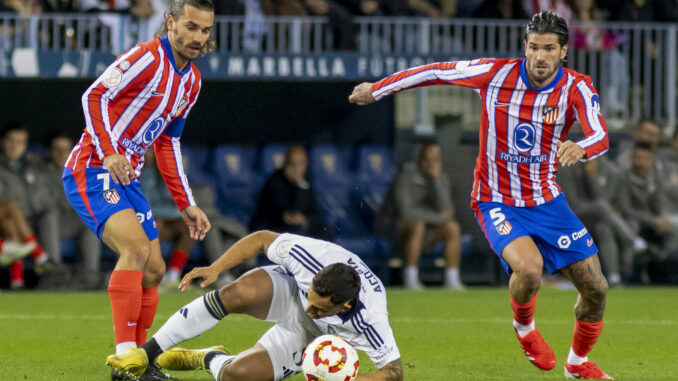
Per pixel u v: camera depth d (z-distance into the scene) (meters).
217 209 48.09
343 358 16.20
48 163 44.94
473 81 20.30
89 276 44.75
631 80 53.34
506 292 44.19
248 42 49.06
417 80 20.42
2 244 43.12
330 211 49.22
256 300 17.70
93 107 18.53
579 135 52.09
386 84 20.48
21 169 43.88
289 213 45.00
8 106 50.12
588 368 20.23
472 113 56.06
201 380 19.34
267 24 48.75
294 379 19.70
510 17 51.53
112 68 18.67
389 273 47.53
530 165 20.47
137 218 19.19
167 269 45.97
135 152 19.67
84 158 19.34
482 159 20.97
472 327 30.34
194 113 51.59
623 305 37.91
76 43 47.53
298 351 17.73
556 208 20.45
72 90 50.59
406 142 54.50
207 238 44.88
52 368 20.98
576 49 52.09
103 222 18.98
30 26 47.25
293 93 51.97
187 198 20.62
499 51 47.53
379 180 50.00
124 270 18.62
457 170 52.47
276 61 45.22
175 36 19.11
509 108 20.23
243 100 51.81
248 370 17.53
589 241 20.28
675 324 31.58
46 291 43.94
